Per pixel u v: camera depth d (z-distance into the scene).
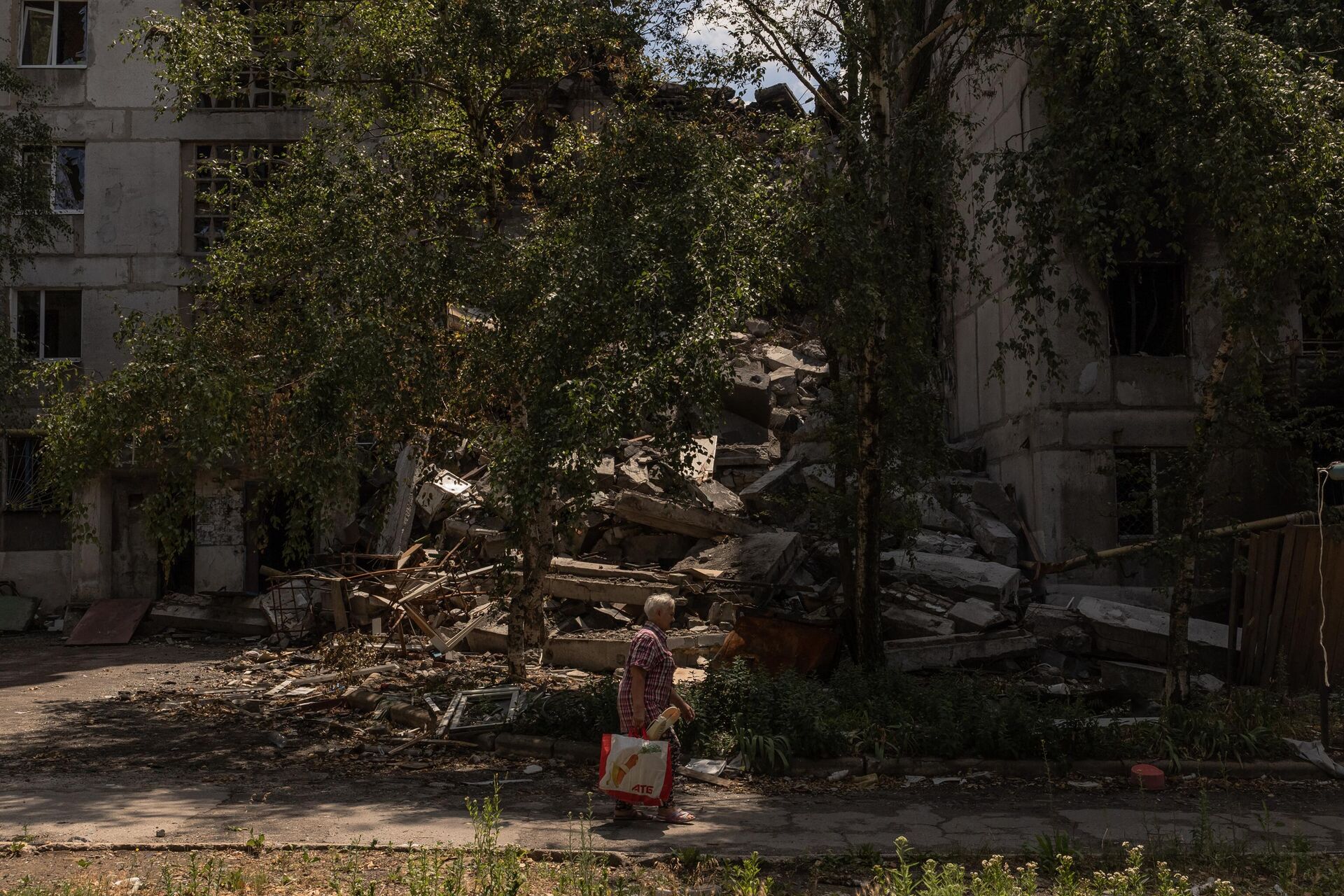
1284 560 12.34
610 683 10.20
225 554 21.27
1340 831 6.93
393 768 9.09
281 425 11.00
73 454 10.35
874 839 6.63
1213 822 7.15
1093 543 15.90
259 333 11.96
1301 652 11.98
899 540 12.68
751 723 9.09
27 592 21.91
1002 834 6.79
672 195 11.16
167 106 22.83
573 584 15.34
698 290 10.08
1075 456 16.03
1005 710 9.26
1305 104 9.79
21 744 10.11
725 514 16.69
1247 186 9.50
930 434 11.89
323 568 18.88
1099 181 10.77
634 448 18.78
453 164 13.12
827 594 14.94
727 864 5.88
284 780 8.55
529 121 14.24
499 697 10.77
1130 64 10.23
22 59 23.34
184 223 22.98
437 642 15.16
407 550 18.64
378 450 12.03
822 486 17.05
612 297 10.26
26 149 20.80
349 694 12.05
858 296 10.46
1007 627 13.95
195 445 9.83
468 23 12.34
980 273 11.88
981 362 19.17
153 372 10.09
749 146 12.12
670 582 15.22
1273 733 9.21
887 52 12.21
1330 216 10.05
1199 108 9.84
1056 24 10.64
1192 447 11.02
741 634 12.09
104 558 21.86
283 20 13.24
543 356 10.55
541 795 7.95
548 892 5.40
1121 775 8.76
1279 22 13.08
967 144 19.17
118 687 13.88
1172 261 16.12
